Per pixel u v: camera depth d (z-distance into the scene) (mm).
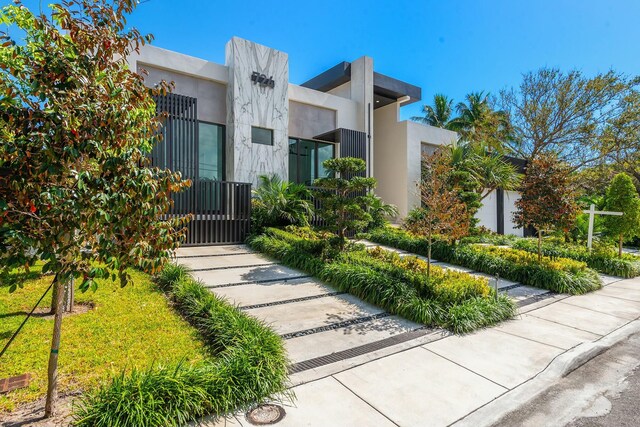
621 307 6172
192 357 3574
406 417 2846
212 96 12648
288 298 5984
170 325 4344
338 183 8562
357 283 6238
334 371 3590
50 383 2600
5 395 2848
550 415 2969
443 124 27672
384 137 18578
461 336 4656
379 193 18641
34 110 2199
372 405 3002
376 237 12211
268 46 13406
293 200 11539
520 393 3268
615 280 8484
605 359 4133
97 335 3977
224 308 4512
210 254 9312
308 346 4184
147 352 3645
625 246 15641
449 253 9625
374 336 4551
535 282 7523
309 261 7797
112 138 2377
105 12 2521
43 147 2113
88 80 2422
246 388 2973
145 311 4754
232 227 10984
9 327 4055
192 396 2742
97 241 2441
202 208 10477
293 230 11008
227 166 12711
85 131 2309
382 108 18828
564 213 7980
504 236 14367
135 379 2766
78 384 3045
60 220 2143
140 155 2598
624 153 18906
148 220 2453
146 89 2756
